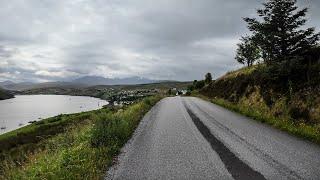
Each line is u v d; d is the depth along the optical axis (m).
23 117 142.75
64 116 68.62
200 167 9.72
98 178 8.55
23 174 9.72
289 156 10.90
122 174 9.18
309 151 11.68
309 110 19.03
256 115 22.67
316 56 24.89
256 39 27.97
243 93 35.47
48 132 45.91
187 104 39.69
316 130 15.32
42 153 13.83
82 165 9.67
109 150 11.93
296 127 16.67
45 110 183.62
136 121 21.58
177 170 9.46
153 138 15.01
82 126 20.61
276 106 23.42
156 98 53.97
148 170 9.54
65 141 14.77
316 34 25.67
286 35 25.86
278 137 14.71
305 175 8.66
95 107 188.88
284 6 26.20
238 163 10.05
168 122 21.08
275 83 26.80
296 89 22.58
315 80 21.31
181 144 13.39
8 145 41.12
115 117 17.11
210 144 13.23
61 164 9.85
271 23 26.31
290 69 25.02
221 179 8.48
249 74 38.69
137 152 12.04
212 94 60.16
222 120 21.70
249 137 14.75
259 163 9.99
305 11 26.06
